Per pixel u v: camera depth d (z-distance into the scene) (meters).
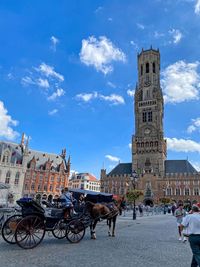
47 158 121.88
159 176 111.31
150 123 121.31
